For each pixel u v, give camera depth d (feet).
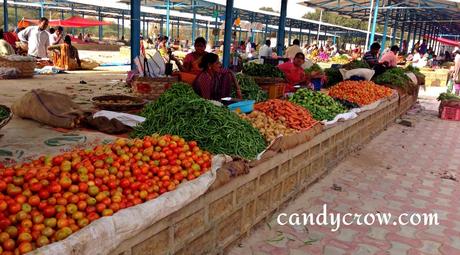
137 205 8.25
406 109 38.04
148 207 8.24
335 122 19.30
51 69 40.98
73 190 8.11
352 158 22.06
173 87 16.89
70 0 87.76
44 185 7.96
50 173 8.30
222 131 12.34
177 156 10.50
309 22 115.85
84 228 7.16
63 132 15.17
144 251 8.50
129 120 15.83
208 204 10.35
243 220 12.34
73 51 45.29
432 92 56.65
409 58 76.23
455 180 19.30
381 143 25.96
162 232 8.95
